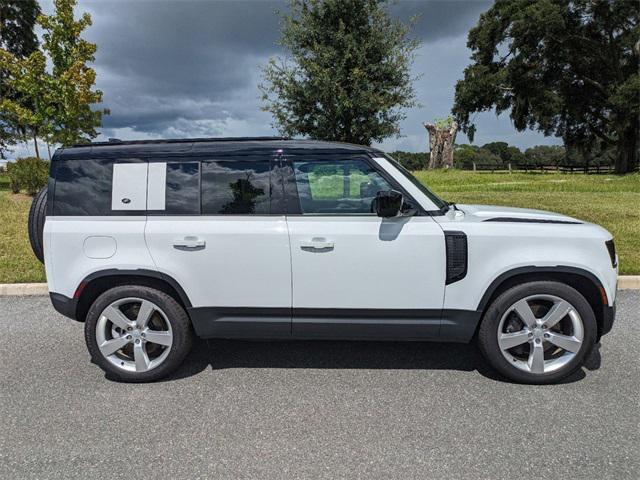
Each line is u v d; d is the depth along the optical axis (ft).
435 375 12.34
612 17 117.08
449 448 9.12
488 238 11.23
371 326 11.69
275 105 45.44
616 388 11.46
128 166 11.85
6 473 8.52
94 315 11.84
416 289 11.41
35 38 113.91
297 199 11.66
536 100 126.41
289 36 43.70
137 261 11.63
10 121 80.53
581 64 126.31
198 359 13.51
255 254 11.50
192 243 11.50
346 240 11.33
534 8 115.34
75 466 8.70
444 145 121.90
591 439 9.36
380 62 43.75
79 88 52.95
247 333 12.00
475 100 135.03
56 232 11.75
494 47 133.69
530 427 9.82
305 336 11.98
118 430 9.88
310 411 10.57
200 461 8.81
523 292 11.27
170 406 10.87
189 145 12.03
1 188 67.97
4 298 19.45
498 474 8.35
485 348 11.59
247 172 11.76
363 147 11.93
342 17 43.09
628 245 25.62
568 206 40.22
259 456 8.95
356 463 8.70
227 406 10.84
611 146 143.64
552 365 11.53
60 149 12.15
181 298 11.76
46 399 11.25
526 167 146.41
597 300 11.62
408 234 11.29
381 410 10.58
